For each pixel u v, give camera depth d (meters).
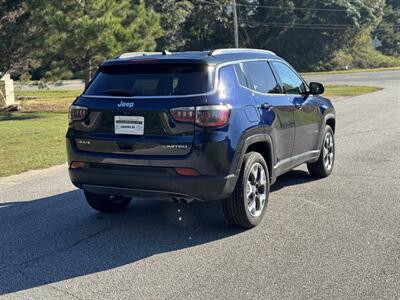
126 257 4.88
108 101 5.35
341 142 11.33
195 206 6.60
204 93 5.05
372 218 5.81
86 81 22.22
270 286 4.12
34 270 4.62
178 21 58.62
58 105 24.09
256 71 6.05
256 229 5.57
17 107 22.14
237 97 5.40
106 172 5.30
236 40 42.84
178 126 4.97
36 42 19.42
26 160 10.20
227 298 3.94
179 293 4.06
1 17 19.19
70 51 20.48
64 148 11.65
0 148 11.64
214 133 4.98
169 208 6.54
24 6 19.20
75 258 4.89
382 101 21.84
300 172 8.38
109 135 5.31
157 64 5.37
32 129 14.98
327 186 7.38
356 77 44.75
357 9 70.75
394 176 7.86
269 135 5.83
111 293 4.11
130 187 5.23
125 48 21.39
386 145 10.77
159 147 5.03
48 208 6.70
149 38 23.97
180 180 4.97
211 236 5.41
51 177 8.72
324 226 5.59
